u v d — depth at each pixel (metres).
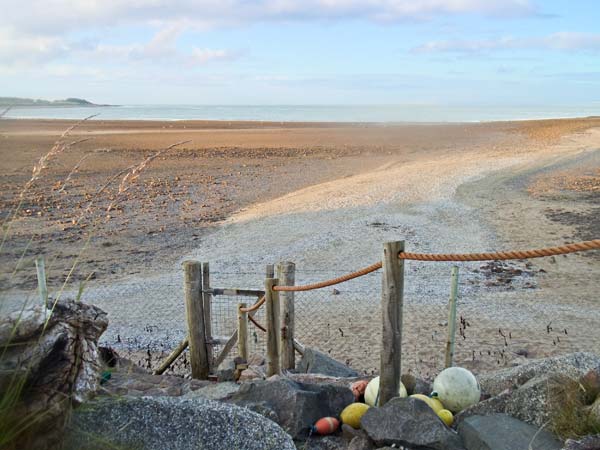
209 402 4.22
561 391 4.61
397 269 4.75
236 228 21.83
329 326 12.18
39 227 21.42
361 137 67.19
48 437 3.62
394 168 37.31
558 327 12.02
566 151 44.88
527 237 20.17
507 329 11.89
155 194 28.83
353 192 27.69
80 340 4.09
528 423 4.57
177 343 11.26
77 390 3.95
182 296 14.41
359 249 18.69
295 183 32.28
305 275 16.17
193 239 20.48
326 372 7.72
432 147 53.03
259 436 4.03
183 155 45.91
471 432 4.40
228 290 7.85
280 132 78.81
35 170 4.04
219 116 186.88
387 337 4.85
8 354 3.77
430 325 12.12
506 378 5.55
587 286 15.06
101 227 21.84
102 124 103.56
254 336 11.38
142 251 18.94
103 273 16.47
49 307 4.07
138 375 6.60
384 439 4.42
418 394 5.18
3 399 3.40
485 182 30.55
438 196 26.64
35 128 78.19
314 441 4.72
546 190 28.70
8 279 4.22
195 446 3.95
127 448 3.82
